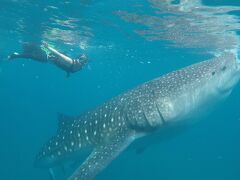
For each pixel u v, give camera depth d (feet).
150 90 25.75
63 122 30.48
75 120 29.37
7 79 292.20
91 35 68.23
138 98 25.73
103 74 183.73
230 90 27.02
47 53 24.73
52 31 65.51
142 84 27.12
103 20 53.52
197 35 63.16
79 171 22.30
